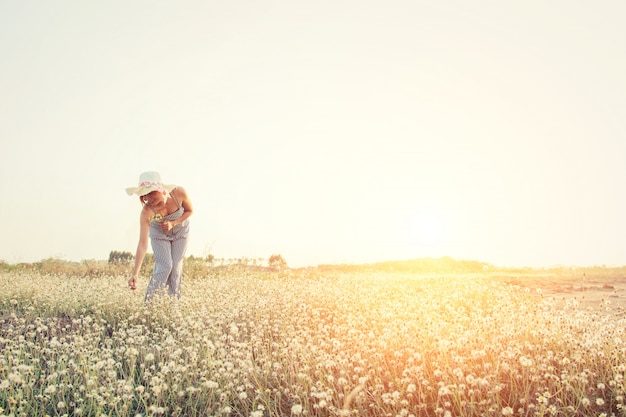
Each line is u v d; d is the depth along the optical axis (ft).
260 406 12.60
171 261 25.20
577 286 34.32
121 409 13.24
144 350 17.29
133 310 23.30
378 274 49.08
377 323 20.18
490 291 27.99
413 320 18.97
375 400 13.01
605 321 17.65
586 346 14.80
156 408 12.37
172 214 24.40
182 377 15.05
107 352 16.51
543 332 16.49
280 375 15.23
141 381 15.43
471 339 16.11
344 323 21.07
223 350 15.89
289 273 46.78
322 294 27.45
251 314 22.82
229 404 13.79
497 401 12.64
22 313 24.20
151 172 23.27
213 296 27.17
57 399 14.17
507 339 16.58
